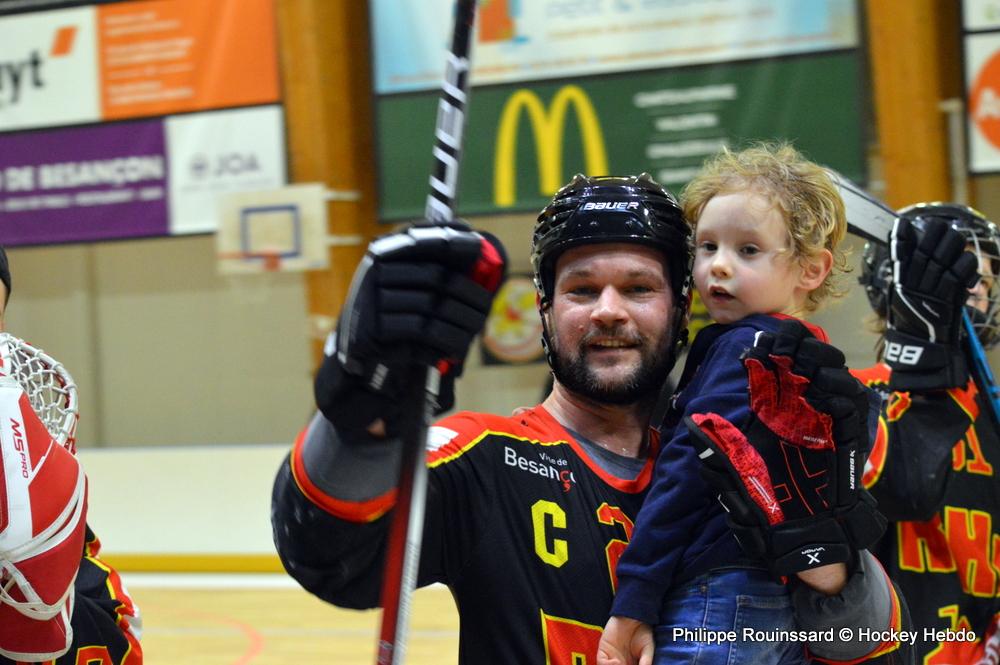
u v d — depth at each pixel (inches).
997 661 94.5
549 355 73.1
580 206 69.2
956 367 84.7
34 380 76.9
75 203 362.9
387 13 333.1
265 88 343.6
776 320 73.1
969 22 288.8
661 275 70.5
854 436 64.6
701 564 68.5
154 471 365.1
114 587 81.7
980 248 101.3
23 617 67.4
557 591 67.1
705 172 78.6
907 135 294.7
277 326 407.2
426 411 51.7
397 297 49.8
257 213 345.1
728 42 303.3
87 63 358.6
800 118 299.7
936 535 93.4
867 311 280.1
